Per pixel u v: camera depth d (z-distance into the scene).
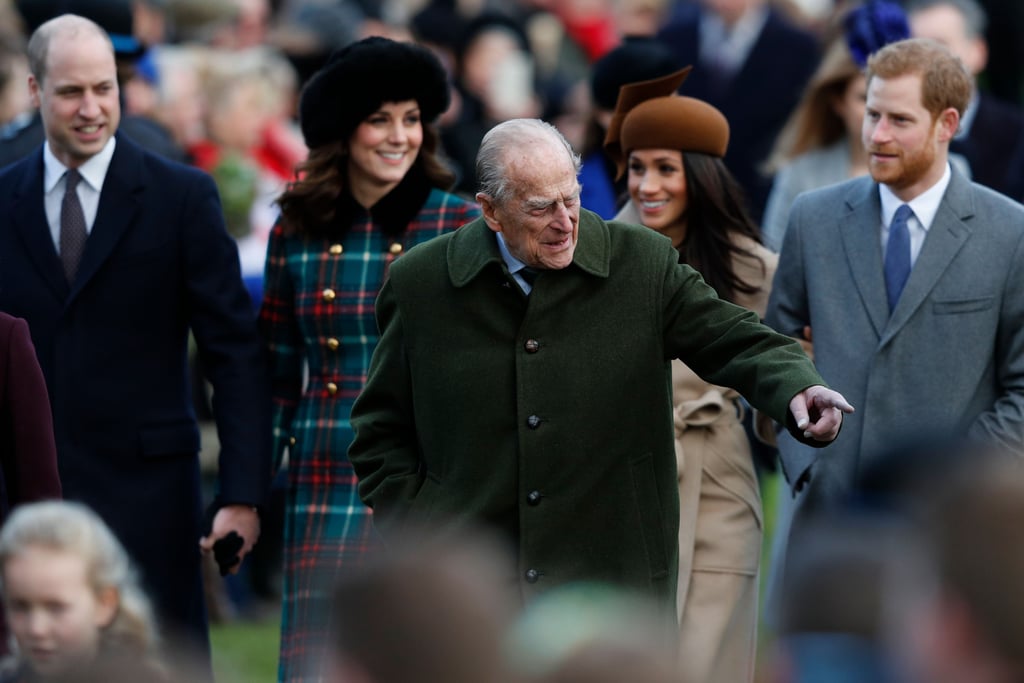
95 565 14.77
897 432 19.89
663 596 17.55
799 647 9.20
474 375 17.55
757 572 21.48
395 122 21.36
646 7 37.91
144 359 21.94
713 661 21.11
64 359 21.58
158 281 21.98
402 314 17.95
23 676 13.91
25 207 21.86
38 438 18.81
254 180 33.34
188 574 22.16
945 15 31.56
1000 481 8.63
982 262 19.98
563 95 43.69
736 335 17.25
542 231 17.02
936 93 19.89
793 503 21.53
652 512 17.53
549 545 17.36
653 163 21.69
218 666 26.53
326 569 21.19
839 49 26.11
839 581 9.18
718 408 21.41
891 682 8.91
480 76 39.91
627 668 8.60
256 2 41.91
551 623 9.38
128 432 21.75
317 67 38.50
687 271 17.72
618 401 17.41
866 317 20.30
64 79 21.42
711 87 35.38
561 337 17.45
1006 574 8.43
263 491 21.83
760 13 35.31
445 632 8.63
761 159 34.66
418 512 17.75
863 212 20.66
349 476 21.42
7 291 21.77
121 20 27.12
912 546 8.82
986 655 8.48
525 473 17.36
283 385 22.44
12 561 14.69
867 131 20.25
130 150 22.17
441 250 17.95
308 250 21.84
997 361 20.11
